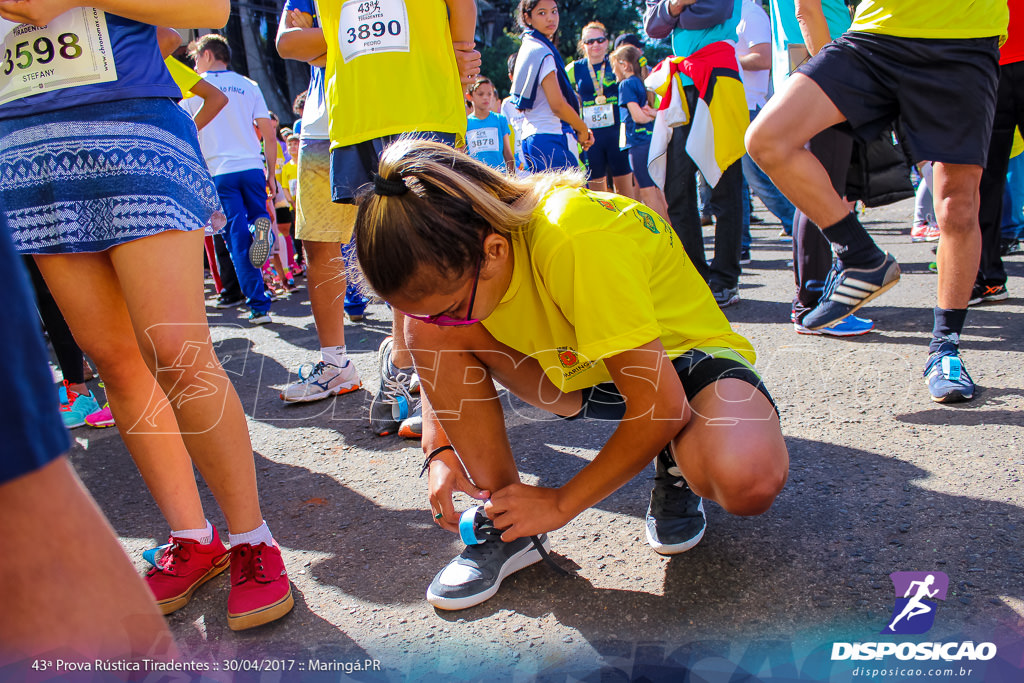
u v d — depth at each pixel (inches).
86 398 117.6
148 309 56.2
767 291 164.7
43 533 23.0
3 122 56.7
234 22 902.4
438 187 46.2
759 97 185.6
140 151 55.9
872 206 96.2
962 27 80.4
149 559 68.9
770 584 58.3
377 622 58.4
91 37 55.9
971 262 90.7
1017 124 117.7
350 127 90.4
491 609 58.9
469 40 95.2
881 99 84.0
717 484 51.5
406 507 78.0
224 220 70.2
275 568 60.6
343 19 88.1
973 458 74.7
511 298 53.9
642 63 227.0
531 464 86.0
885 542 62.1
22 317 22.3
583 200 51.9
